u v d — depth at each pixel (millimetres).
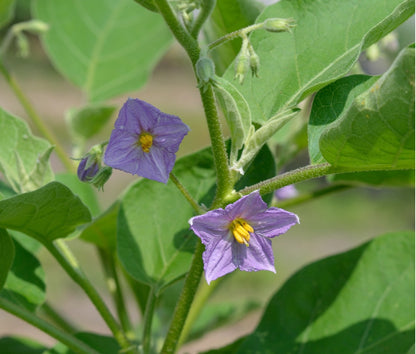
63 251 517
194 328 688
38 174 511
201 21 454
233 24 548
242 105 467
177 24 453
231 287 2031
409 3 464
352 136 449
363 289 547
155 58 722
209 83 446
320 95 496
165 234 536
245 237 450
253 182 513
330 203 3021
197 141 3984
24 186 512
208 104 455
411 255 549
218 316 695
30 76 4984
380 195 3031
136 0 458
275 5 513
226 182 467
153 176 458
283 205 604
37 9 710
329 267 554
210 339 1546
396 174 568
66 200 477
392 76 427
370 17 501
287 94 503
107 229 575
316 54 506
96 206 622
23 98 646
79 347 506
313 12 510
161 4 448
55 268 2100
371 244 556
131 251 531
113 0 730
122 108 451
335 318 542
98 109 656
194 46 455
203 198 538
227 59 567
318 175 470
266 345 542
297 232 2680
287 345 540
